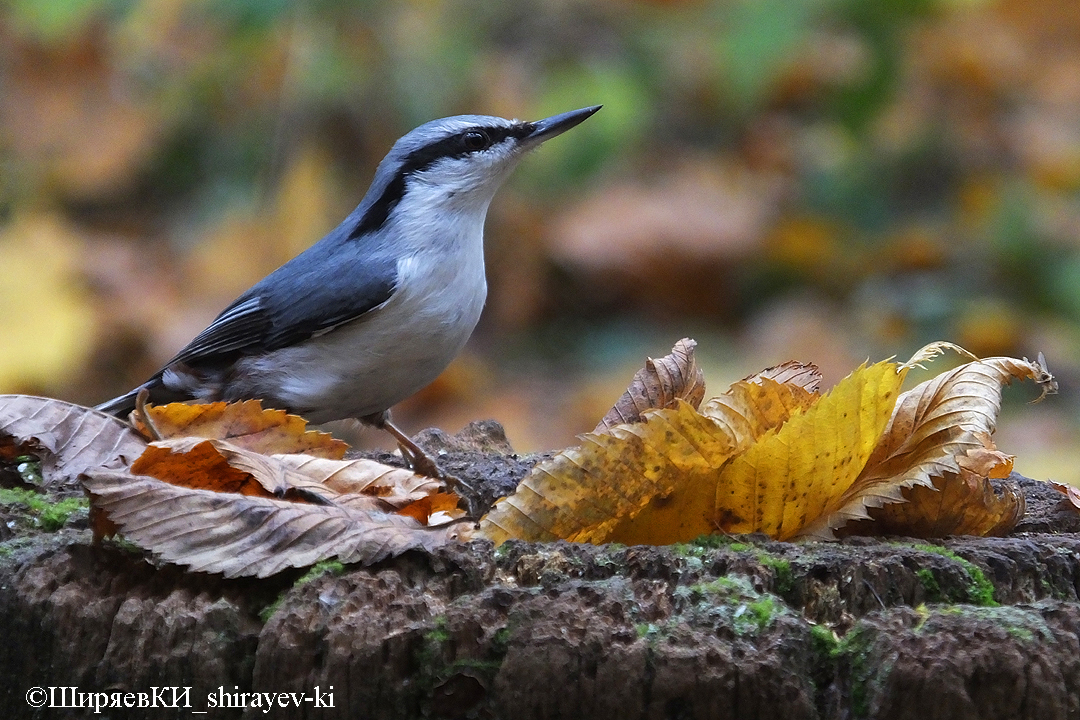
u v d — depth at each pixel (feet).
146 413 17.33
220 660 13.26
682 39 48.08
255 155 42.80
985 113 49.57
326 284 23.94
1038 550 14.67
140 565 14.06
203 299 39.75
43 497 16.63
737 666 12.56
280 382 24.66
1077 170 47.80
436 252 24.36
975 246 44.60
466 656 12.92
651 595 13.43
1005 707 12.58
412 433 37.78
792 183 48.16
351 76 41.68
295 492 15.24
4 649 13.75
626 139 42.91
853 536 15.70
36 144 43.47
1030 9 50.01
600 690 12.71
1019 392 39.45
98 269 39.65
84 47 43.65
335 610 13.12
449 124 25.45
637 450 14.93
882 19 39.81
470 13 45.60
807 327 41.24
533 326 43.70
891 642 12.76
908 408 15.90
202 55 43.21
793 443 14.76
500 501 15.24
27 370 36.68
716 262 44.62
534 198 44.19
